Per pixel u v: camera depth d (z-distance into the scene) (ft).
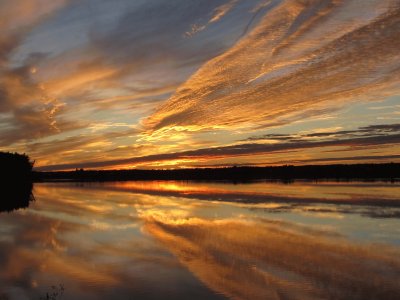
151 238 71.15
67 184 358.02
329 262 50.08
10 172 316.60
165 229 80.79
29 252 60.64
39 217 104.88
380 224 78.59
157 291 40.88
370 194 156.46
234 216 97.55
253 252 57.11
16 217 105.19
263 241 65.10
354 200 131.44
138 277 46.09
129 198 167.02
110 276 46.75
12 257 57.41
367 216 90.43
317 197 146.10
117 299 38.60
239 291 40.29
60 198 172.65
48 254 59.21
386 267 47.16
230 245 62.69
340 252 55.42
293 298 37.73
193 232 76.02
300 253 55.52
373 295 37.68
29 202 152.97
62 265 52.47
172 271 48.32
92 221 95.35
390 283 41.04
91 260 55.01
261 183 293.43
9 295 40.32
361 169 443.32
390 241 62.34
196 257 55.31
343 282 41.75
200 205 128.57
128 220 95.91
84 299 38.73
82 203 146.20
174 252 58.90
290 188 210.59
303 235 69.41
